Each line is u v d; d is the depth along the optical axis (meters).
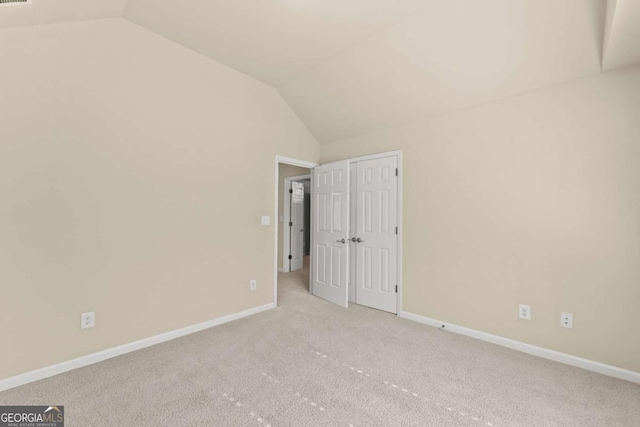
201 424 1.61
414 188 3.29
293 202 6.04
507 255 2.63
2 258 1.91
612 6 1.59
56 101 2.11
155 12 2.34
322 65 3.13
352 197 3.91
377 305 3.62
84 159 2.24
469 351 2.51
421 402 1.82
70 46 2.17
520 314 2.56
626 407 1.77
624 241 2.10
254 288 3.45
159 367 2.21
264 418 1.66
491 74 2.52
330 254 3.97
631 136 2.08
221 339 2.72
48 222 2.08
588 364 2.22
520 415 1.70
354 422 1.64
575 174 2.29
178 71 2.79
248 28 2.53
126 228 2.46
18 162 1.96
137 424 1.60
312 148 4.26
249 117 3.41
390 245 3.50
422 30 2.44
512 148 2.60
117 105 2.41
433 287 3.12
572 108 2.30
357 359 2.35
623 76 2.11
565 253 2.34
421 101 3.04
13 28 1.94
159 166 2.67
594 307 2.21
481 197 2.79
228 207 3.21
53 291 2.10
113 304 2.39
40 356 2.05
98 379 2.04
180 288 2.81
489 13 2.16
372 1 2.19
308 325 3.08
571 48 2.12
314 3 2.21
